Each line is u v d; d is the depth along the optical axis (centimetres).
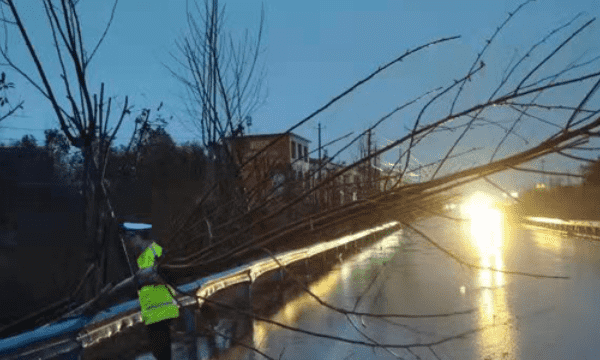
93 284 751
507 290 1538
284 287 1677
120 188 1157
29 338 591
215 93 1525
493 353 827
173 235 646
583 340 901
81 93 758
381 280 1809
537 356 805
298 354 845
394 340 939
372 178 520
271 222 623
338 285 1734
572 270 2012
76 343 642
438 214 469
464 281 1764
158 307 687
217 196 743
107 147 771
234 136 1334
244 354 842
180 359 795
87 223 752
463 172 429
